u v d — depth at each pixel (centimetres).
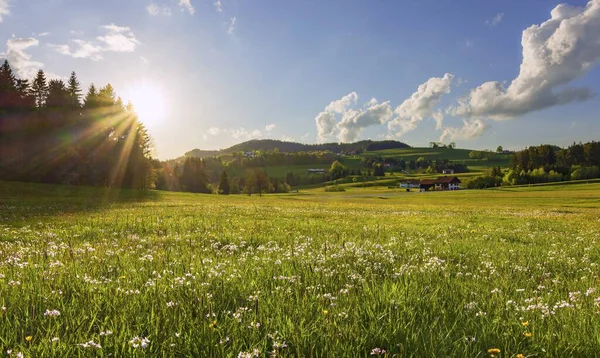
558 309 518
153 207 3753
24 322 435
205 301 509
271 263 841
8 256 861
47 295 531
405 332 429
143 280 664
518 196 10806
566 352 384
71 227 1709
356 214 3334
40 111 9475
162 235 1495
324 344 390
